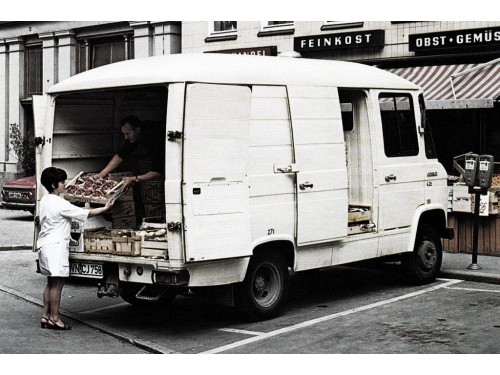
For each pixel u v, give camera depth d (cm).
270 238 817
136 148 966
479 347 716
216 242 749
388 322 829
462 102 1291
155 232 777
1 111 2662
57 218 803
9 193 1978
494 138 1453
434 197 1064
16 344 758
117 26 2270
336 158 897
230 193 762
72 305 962
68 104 911
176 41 2097
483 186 1103
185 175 728
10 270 1225
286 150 838
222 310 919
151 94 976
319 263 890
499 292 995
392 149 995
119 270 786
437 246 1075
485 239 1248
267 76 823
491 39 1438
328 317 859
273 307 847
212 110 747
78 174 909
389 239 982
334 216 891
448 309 891
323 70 905
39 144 898
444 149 1517
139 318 880
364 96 962
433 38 1516
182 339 775
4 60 2641
